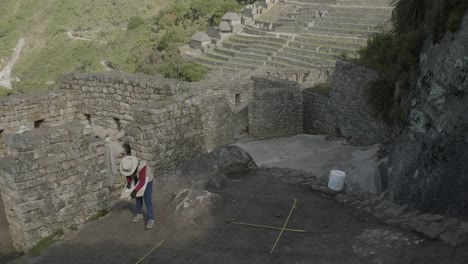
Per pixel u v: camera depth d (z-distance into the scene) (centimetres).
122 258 621
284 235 655
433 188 736
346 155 1341
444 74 815
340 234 648
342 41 3506
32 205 687
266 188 827
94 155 756
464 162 686
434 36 900
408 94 995
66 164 719
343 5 4288
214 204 739
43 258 638
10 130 1078
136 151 893
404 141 919
